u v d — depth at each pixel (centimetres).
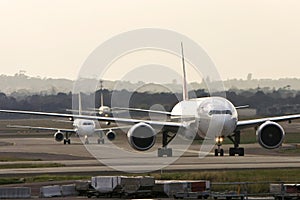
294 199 11331
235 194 11331
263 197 11650
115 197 11650
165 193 11475
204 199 11250
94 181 11644
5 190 11438
